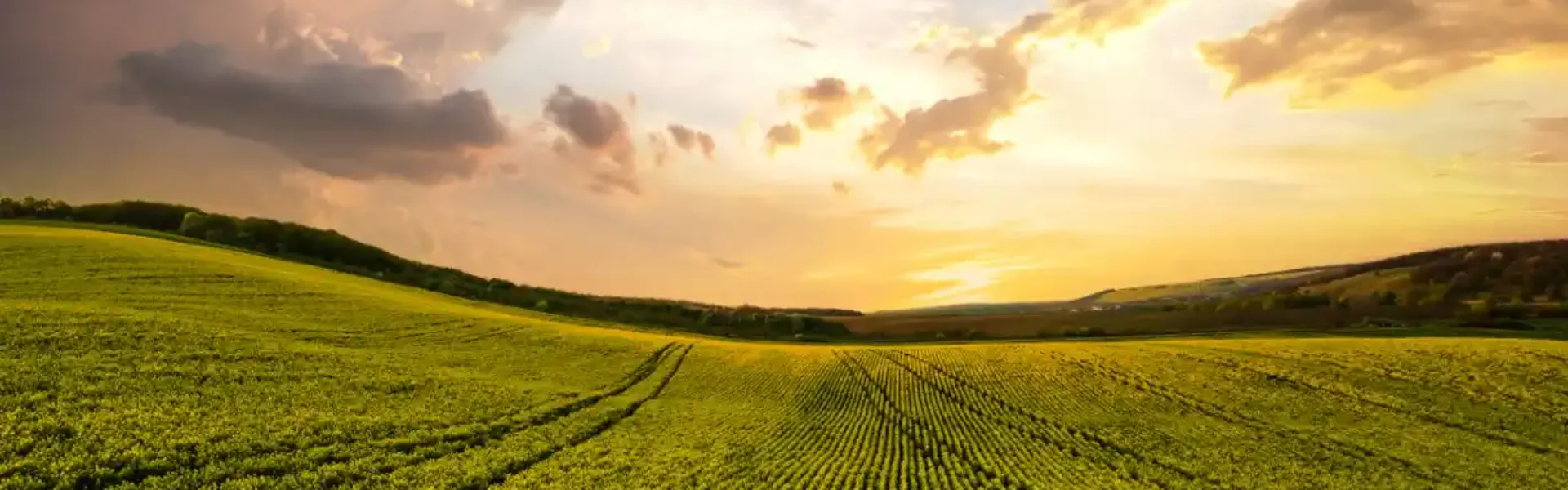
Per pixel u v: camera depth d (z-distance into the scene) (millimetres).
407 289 93500
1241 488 33844
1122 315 116438
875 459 36938
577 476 29984
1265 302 116312
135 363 35375
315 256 116875
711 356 68875
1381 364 59750
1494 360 58625
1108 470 36438
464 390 41625
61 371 32500
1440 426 44688
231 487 24344
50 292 48375
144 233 92250
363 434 31438
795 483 31719
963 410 50125
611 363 59188
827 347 83125
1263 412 48875
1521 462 37938
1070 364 66750
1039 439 42531
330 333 51594
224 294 57656
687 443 37469
